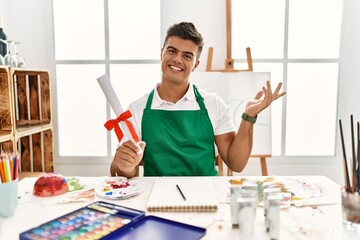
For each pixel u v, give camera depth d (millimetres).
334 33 1967
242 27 1956
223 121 1318
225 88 1839
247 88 1838
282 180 996
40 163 1869
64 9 1966
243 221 614
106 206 763
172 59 1212
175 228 669
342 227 681
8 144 1460
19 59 1678
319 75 1995
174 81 1238
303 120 2037
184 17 1909
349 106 1986
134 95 2012
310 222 704
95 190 896
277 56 1976
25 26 1949
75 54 2000
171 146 1195
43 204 814
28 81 1830
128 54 1993
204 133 1243
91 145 2068
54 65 1983
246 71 1839
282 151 2031
